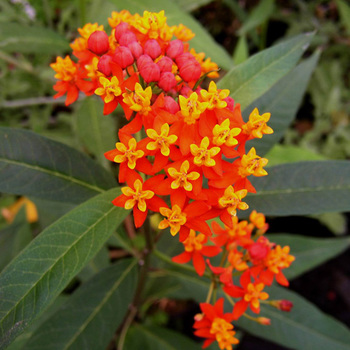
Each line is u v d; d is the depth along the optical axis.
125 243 0.22
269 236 0.24
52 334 0.17
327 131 0.35
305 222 0.35
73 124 0.30
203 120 0.12
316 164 0.16
